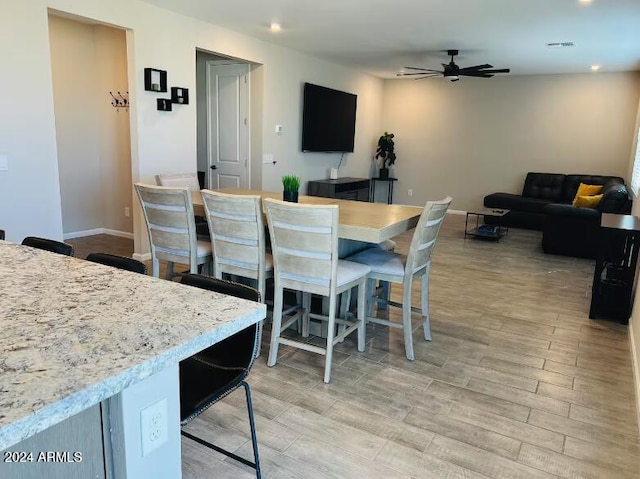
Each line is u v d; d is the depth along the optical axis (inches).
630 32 200.1
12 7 140.0
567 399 98.0
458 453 79.6
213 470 73.4
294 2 173.6
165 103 193.2
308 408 91.7
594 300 144.0
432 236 115.0
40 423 27.2
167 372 38.6
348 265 111.1
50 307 43.8
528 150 338.0
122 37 215.9
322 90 289.7
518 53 253.3
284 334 128.2
